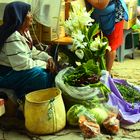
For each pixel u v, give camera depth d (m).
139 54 5.30
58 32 3.18
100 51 2.85
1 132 2.57
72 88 2.65
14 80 2.75
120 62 4.76
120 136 2.47
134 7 4.78
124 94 3.07
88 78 2.68
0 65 2.77
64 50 3.09
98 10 3.29
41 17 3.02
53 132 2.51
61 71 2.84
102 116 2.60
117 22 3.38
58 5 3.02
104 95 2.77
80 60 2.88
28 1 2.97
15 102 2.78
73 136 2.47
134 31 4.95
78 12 2.82
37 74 2.73
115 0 3.33
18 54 2.61
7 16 2.59
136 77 3.99
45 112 2.45
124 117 2.70
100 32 3.38
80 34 2.74
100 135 2.48
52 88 2.72
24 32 2.76
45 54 2.94
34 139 2.44
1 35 2.60
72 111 2.59
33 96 2.65
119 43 3.51
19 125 2.68
